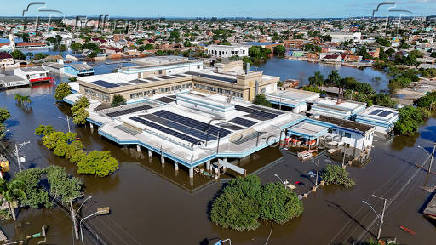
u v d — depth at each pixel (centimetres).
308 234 5600
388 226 5825
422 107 12719
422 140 9931
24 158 8188
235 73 14488
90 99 12394
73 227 5706
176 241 5388
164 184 7219
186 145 7644
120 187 7069
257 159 8462
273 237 5525
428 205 6397
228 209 5647
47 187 6812
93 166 7219
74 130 10300
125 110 10631
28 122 11031
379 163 8312
